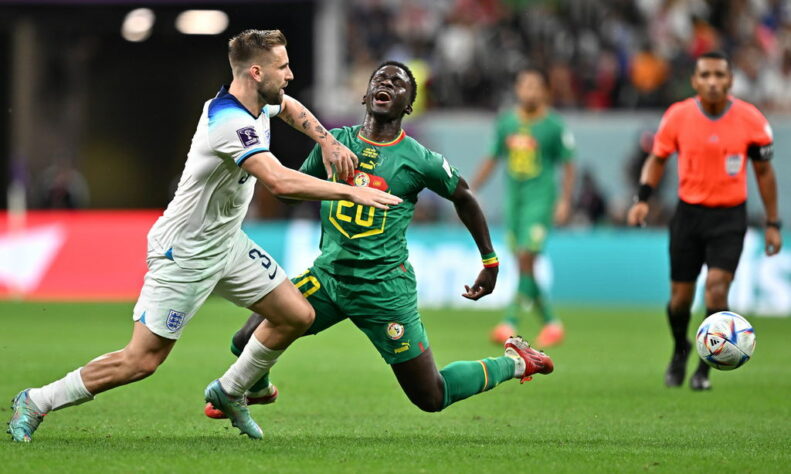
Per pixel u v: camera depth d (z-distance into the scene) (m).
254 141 20.69
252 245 22.47
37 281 68.12
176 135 99.50
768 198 32.47
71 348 42.25
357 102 79.94
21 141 91.81
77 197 90.44
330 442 22.77
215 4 81.56
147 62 97.81
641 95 79.44
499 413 28.00
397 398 30.69
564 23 82.44
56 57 93.12
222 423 25.47
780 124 74.88
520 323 57.19
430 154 23.31
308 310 22.58
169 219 21.47
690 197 32.00
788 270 63.38
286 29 84.69
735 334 26.52
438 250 66.75
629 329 52.69
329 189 20.38
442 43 82.56
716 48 82.00
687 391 32.47
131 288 68.00
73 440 22.42
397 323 23.19
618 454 21.38
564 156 45.62
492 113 79.00
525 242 45.28
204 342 46.06
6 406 27.78
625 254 66.88
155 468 19.06
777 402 30.16
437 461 20.28
